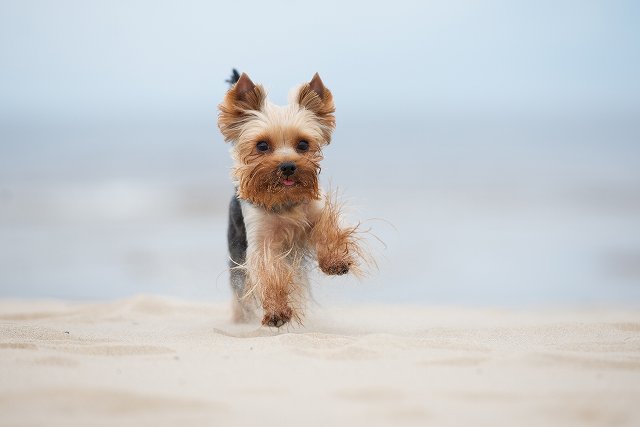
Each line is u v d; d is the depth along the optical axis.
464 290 13.75
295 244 8.14
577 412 4.15
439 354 5.68
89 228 21.11
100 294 13.72
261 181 7.80
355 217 8.17
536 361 5.36
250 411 4.19
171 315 9.57
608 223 20.98
